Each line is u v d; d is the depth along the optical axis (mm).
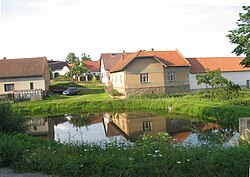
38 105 31875
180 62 41562
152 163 6477
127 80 38469
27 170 7223
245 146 7430
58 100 36469
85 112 30078
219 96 27719
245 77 46094
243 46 21984
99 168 6562
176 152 7016
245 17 21562
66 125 22359
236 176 6066
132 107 31906
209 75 31344
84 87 54375
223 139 10117
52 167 6988
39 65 44531
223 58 48094
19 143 8617
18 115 13719
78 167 6688
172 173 6211
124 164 6543
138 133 17875
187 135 15609
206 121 20234
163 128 19203
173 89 40531
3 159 7680
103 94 42688
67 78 69625
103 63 62188
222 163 6273
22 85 42656
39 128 21297
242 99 26078
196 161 6391
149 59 39281
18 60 46125
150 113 26922
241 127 10992
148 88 39250
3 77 42125
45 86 43688
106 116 26609
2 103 13609
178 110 26312
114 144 9039
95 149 8328
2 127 12219
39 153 7770
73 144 9430
